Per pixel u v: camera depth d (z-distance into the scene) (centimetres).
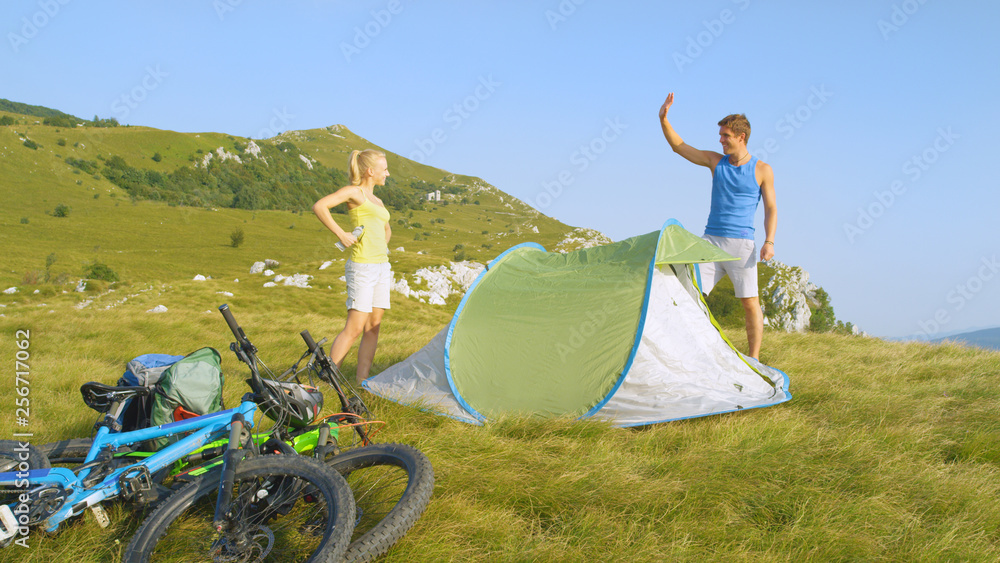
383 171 543
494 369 534
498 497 318
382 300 558
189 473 289
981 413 481
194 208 12050
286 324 1324
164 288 4166
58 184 11800
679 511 308
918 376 650
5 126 13300
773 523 304
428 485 263
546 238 13362
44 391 549
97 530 283
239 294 4300
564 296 557
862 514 303
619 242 614
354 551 233
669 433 434
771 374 605
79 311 1374
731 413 483
